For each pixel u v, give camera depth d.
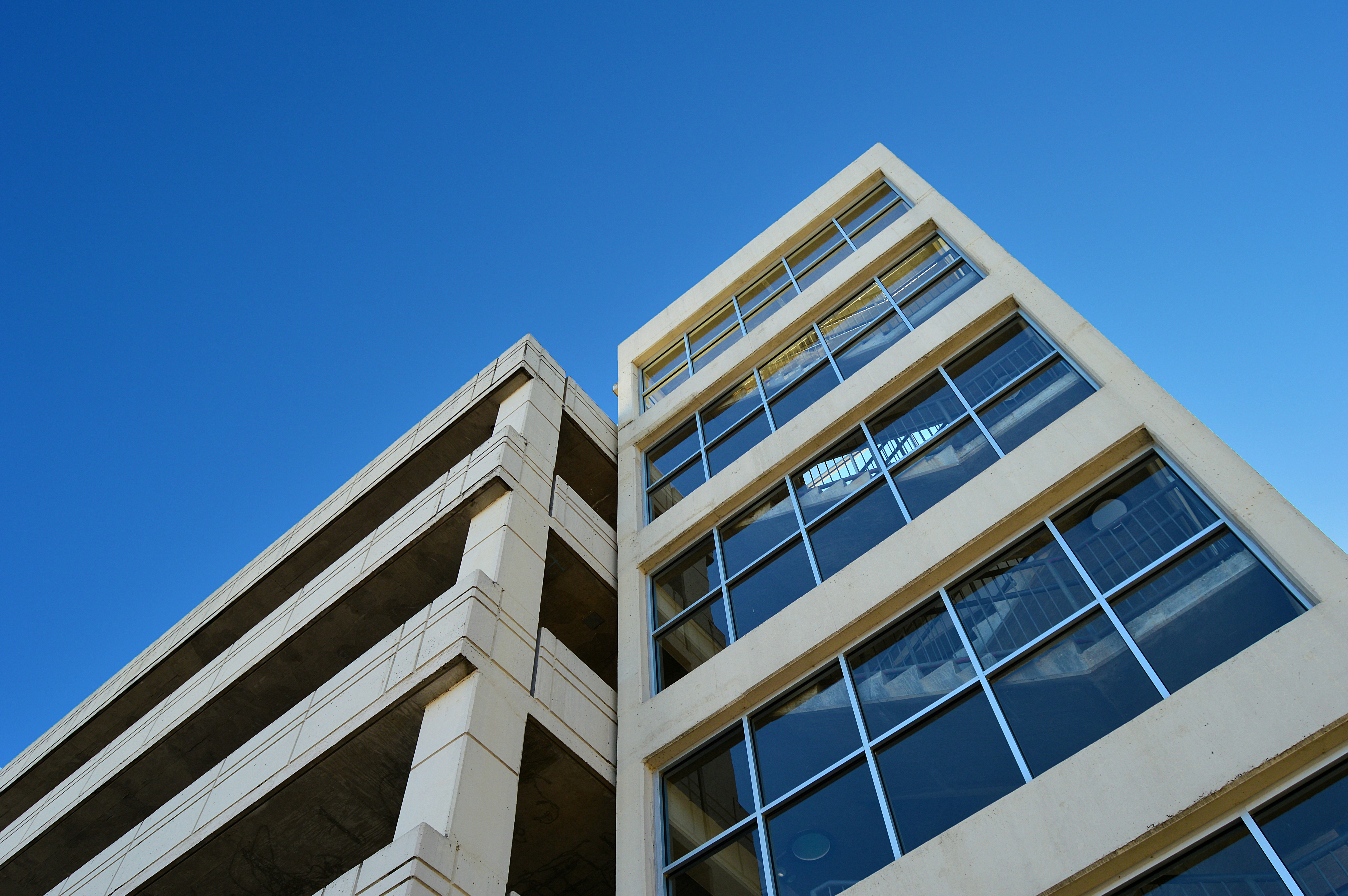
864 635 12.02
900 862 9.14
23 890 16.94
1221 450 10.18
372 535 16.23
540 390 18.33
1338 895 6.94
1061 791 8.57
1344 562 8.50
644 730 13.07
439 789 10.00
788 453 15.89
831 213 22.16
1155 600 9.59
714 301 23.20
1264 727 7.88
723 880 10.73
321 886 12.94
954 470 13.15
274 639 15.59
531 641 12.70
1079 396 12.50
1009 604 10.83
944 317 15.62
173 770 15.91
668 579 15.90
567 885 13.61
